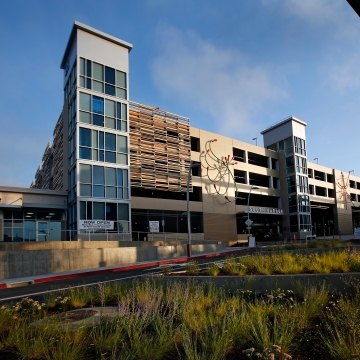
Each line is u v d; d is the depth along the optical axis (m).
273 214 64.81
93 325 5.85
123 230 37.25
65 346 4.56
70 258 24.06
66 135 39.53
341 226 83.06
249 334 5.11
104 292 9.20
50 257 22.83
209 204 53.09
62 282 18.03
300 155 69.31
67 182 38.31
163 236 45.56
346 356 4.14
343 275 9.04
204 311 6.58
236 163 59.41
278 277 9.59
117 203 37.25
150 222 39.47
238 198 58.28
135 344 4.65
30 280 19.28
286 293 8.98
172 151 46.78
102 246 31.55
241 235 58.09
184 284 10.36
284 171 68.56
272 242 55.00
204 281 10.59
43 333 5.34
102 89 38.25
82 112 36.31
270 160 67.69
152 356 4.53
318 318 6.31
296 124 69.94
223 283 10.31
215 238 52.97
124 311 6.38
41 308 7.97
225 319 5.64
